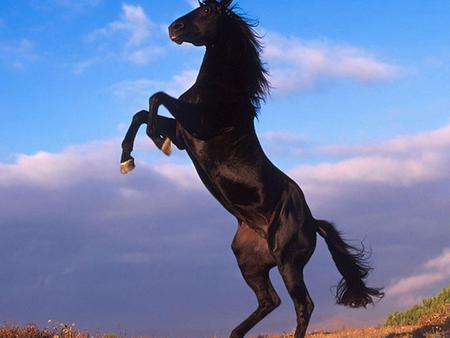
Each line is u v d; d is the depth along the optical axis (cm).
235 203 761
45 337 993
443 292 1605
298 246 766
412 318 1533
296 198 778
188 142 749
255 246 783
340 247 846
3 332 980
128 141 734
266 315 786
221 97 738
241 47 771
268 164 768
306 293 762
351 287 845
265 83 786
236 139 741
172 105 710
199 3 788
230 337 783
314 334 1339
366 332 1243
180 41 779
